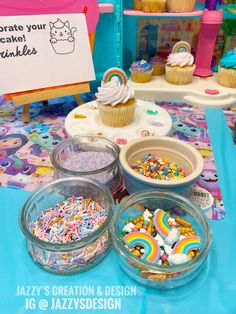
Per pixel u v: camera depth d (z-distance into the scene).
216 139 0.74
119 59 0.96
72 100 0.93
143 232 0.45
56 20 0.75
